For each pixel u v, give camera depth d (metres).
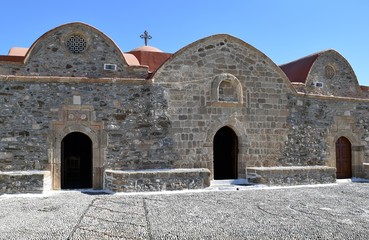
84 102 13.19
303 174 14.71
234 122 14.63
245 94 14.91
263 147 15.05
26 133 12.72
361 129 17.72
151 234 7.07
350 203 10.68
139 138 13.52
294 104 15.84
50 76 13.05
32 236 6.83
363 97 18.11
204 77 14.35
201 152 14.11
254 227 7.71
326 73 17.34
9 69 12.90
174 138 13.82
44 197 11.21
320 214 9.08
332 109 16.95
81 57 13.52
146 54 17.41
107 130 13.30
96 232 7.13
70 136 18.80
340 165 17.39
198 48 14.35
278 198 11.30
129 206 9.74
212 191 12.59
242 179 14.58
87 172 18.73
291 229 7.59
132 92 13.61
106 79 13.30
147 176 12.41
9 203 10.12
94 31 13.66
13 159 12.56
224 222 8.10
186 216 8.64
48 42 13.32
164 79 13.87
